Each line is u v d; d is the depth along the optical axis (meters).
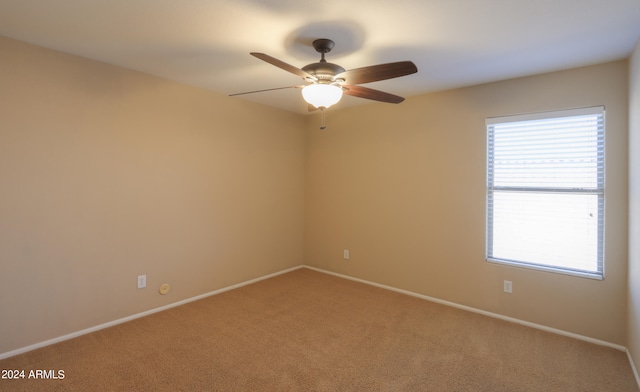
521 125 2.96
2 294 2.27
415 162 3.58
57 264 2.50
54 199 2.47
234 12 1.88
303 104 4.07
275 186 4.27
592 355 2.43
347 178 4.19
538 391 2.01
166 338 2.61
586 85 2.62
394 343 2.58
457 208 3.30
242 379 2.09
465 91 3.22
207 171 3.49
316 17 1.92
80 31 2.14
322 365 2.26
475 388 2.03
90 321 2.69
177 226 3.25
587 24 1.96
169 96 3.13
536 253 2.91
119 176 2.82
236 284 3.84
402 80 3.02
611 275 2.54
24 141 2.33
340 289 3.81
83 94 2.59
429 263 3.50
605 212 2.55
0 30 2.14
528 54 2.41
